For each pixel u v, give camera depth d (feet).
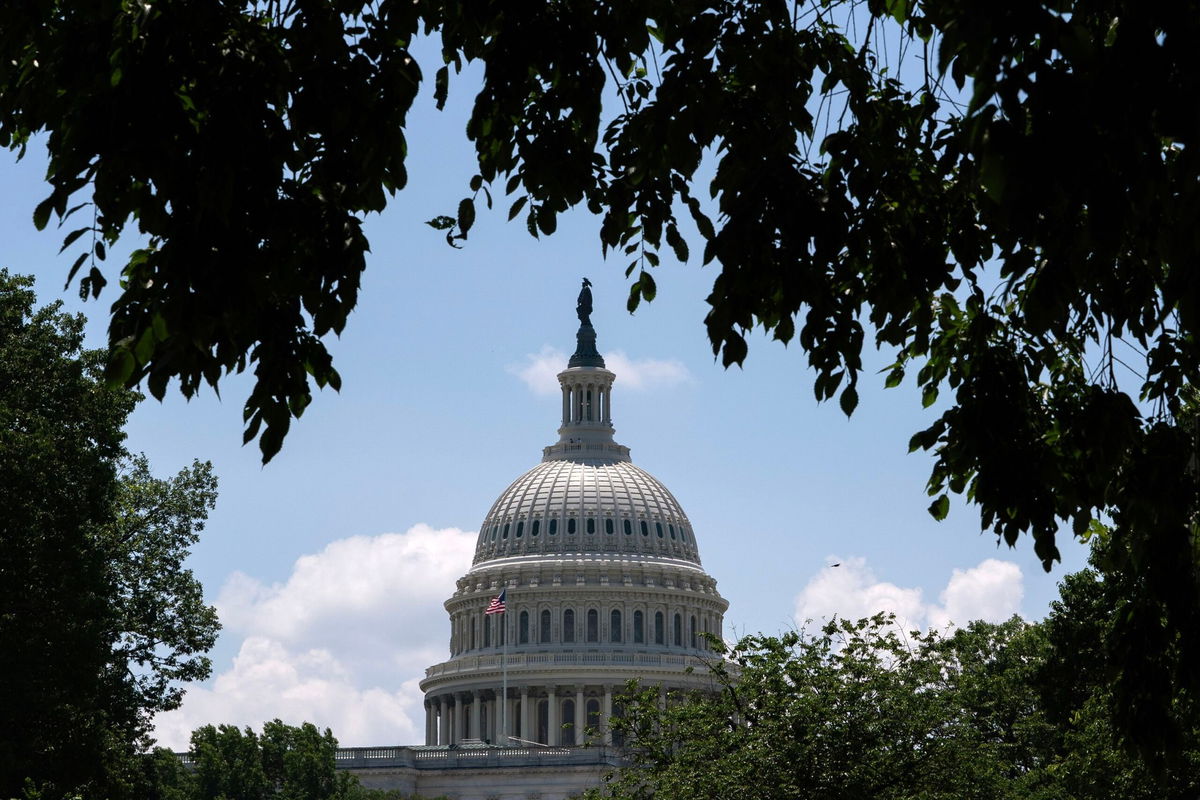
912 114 88.33
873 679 252.01
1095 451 85.51
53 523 255.70
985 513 87.51
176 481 343.87
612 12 81.76
